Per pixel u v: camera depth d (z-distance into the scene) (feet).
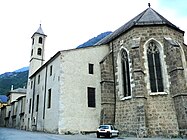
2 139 54.75
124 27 96.84
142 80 70.85
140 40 76.79
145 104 69.41
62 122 76.69
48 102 91.20
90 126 80.94
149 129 68.08
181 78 68.23
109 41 93.97
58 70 84.64
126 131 73.00
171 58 71.67
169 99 70.03
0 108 246.27
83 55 89.04
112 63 89.04
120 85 82.28
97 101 85.76
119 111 79.10
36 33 158.61
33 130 104.17
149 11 88.38
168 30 77.66
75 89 82.79
